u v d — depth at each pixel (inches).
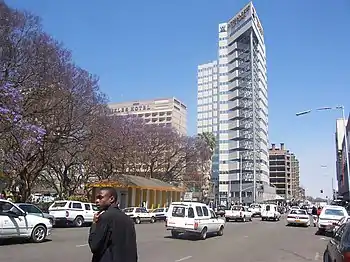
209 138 3535.9
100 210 182.4
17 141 1095.0
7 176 1328.7
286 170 7126.0
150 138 2373.3
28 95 1113.4
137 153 2124.8
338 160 4753.9
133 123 2161.7
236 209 1921.8
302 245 791.7
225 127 5423.2
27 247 612.1
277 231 1196.5
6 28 1046.4
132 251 176.4
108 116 1592.0
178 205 872.3
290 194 7224.4
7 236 629.9
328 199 5103.3
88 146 1437.0
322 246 779.4
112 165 1710.1
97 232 171.5
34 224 675.4
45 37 1151.0
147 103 4126.5
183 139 2556.6
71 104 1274.6
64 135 1311.5
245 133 5093.5
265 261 548.1
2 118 975.0
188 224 842.8
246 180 4948.3
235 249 687.1
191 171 2603.3
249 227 1375.5
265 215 1996.8
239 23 5290.4
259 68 5413.4
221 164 5295.3
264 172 5374.0
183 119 4323.3
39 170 1375.5
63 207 1188.5
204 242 797.2
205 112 6446.9
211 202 3432.6
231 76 5310.0
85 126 1379.2
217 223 935.7
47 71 1143.0
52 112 1209.4
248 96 5128.0
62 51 1268.5
